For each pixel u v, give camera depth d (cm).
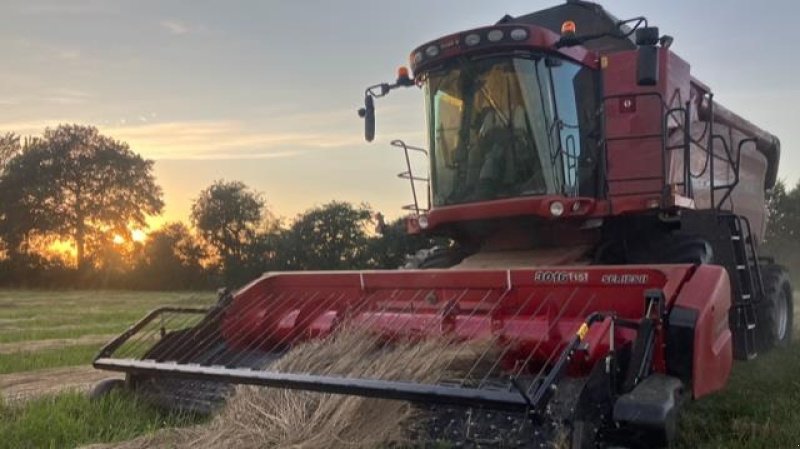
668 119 688
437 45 671
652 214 655
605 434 373
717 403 543
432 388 369
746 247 744
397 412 430
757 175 1038
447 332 480
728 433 466
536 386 354
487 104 666
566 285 472
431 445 412
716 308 443
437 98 696
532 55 644
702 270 454
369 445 409
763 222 1095
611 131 693
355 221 3869
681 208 645
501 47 646
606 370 377
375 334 500
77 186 5975
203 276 5134
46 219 5822
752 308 679
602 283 461
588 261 656
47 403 542
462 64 669
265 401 451
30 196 5819
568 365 360
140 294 4281
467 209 667
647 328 404
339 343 487
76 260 5866
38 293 4456
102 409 518
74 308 2552
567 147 650
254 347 582
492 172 663
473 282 504
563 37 626
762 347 786
